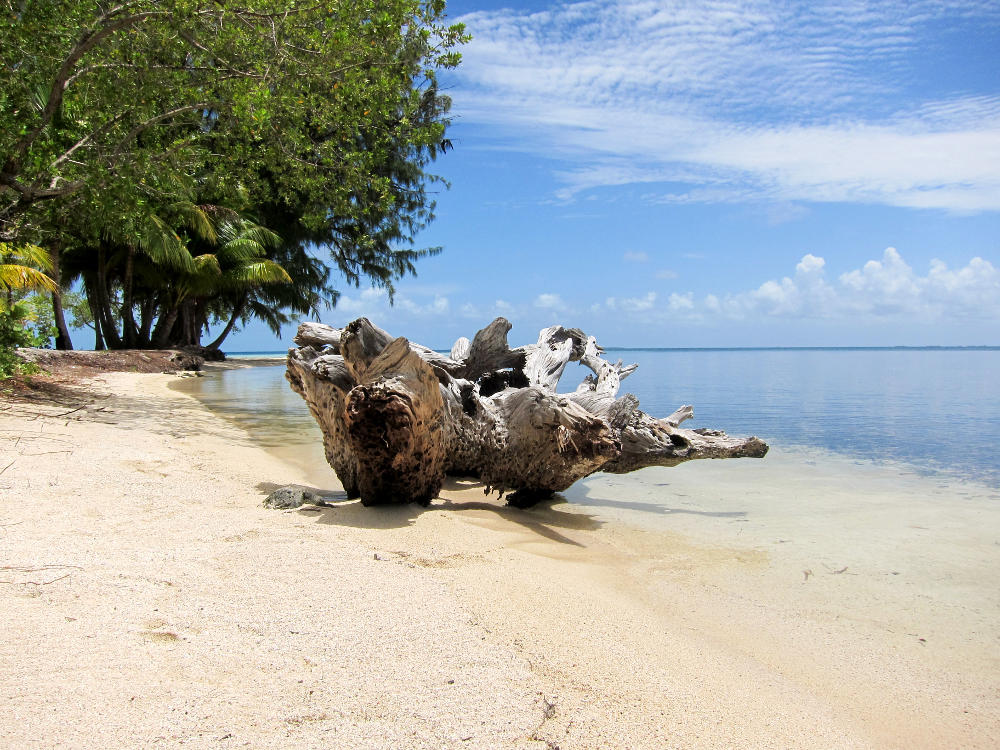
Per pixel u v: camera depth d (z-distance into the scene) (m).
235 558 3.08
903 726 2.15
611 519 5.07
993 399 15.16
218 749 1.60
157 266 26.56
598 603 2.97
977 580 3.60
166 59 9.65
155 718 1.71
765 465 7.50
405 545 3.59
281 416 11.14
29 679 1.84
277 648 2.19
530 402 5.17
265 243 27.88
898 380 23.20
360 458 4.27
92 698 1.77
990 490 6.05
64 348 23.11
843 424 10.70
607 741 1.82
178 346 30.70
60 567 2.77
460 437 5.35
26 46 8.12
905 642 2.81
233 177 12.95
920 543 4.33
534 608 2.79
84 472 4.73
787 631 2.90
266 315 36.69
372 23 9.40
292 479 5.89
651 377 25.44
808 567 3.81
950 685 2.44
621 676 2.24
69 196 9.88
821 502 5.64
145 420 8.55
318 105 11.41
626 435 6.30
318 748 1.65
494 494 5.83
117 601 2.45
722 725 2.00
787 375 27.08
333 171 13.09
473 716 1.86
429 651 2.25
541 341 8.19
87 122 9.89
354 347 4.50
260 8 9.03
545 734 1.82
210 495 4.60
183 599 2.54
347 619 2.46
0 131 8.29
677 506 5.53
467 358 7.16
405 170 25.94
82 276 26.91
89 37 8.26
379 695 1.94
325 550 3.29
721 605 3.20
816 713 2.17
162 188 10.85
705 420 11.38
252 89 9.43
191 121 11.61
